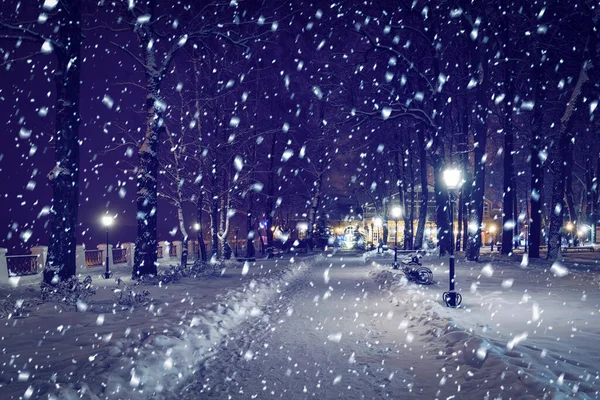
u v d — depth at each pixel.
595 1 28.47
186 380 6.91
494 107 41.34
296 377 7.13
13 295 14.12
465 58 39.06
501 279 21.08
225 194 38.78
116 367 6.17
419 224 45.69
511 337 8.59
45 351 7.45
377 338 9.83
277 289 19.28
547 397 5.06
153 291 16.22
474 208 33.34
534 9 31.92
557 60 33.66
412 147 51.06
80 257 27.12
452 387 6.37
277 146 50.62
